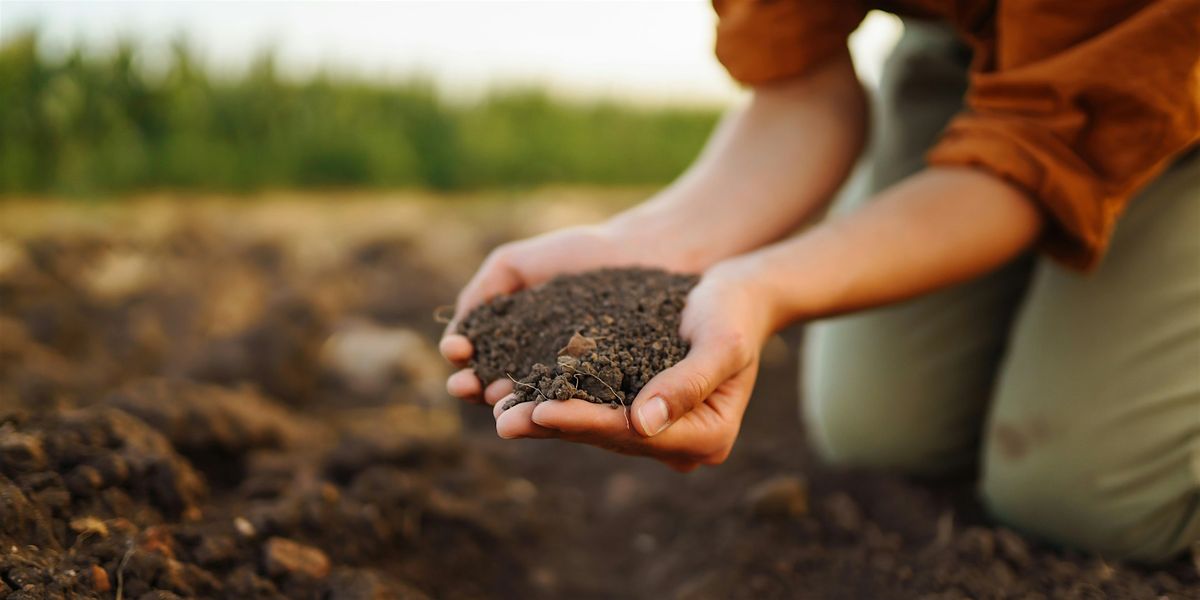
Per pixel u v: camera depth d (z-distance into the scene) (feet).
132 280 4.81
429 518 2.85
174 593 2.27
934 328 3.14
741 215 2.68
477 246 6.52
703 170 2.78
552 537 3.07
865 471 3.20
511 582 2.83
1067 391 2.66
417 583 2.70
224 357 3.65
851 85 2.83
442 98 10.53
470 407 4.08
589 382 2.12
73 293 4.48
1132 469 2.57
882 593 2.62
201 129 8.29
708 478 3.36
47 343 3.70
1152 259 2.59
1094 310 2.66
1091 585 2.50
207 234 5.98
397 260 6.04
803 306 2.36
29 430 2.44
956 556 2.65
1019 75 2.38
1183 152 2.57
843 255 2.38
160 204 7.33
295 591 2.42
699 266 2.62
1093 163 2.38
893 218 2.43
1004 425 2.80
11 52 6.66
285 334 3.75
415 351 4.41
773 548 2.85
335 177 9.36
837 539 2.89
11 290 4.24
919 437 3.17
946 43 3.23
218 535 2.44
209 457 2.89
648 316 2.27
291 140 8.98
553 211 7.87
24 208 6.40
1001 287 3.14
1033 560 2.65
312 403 3.84
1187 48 2.24
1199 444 2.49
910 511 2.95
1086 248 2.47
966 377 3.14
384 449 3.00
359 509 2.72
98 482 2.38
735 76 2.74
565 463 3.58
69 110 6.86
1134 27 2.26
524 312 2.38
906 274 2.41
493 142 10.61
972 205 2.42
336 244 6.37
